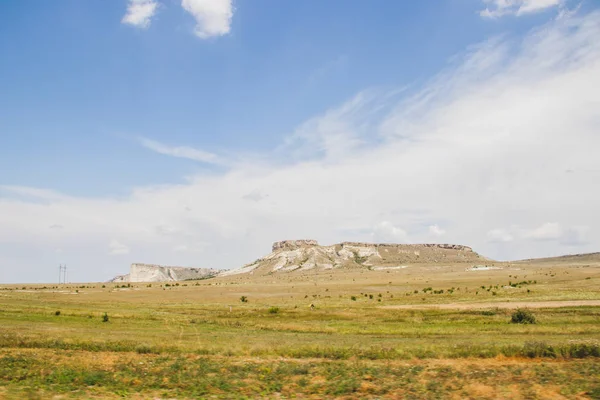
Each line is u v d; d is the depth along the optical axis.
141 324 53.38
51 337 36.06
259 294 133.88
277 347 31.23
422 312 60.69
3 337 34.84
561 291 94.75
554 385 21.05
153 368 25.16
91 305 82.94
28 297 107.38
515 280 164.50
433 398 19.39
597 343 30.41
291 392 20.53
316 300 104.75
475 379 22.52
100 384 21.70
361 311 64.31
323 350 30.02
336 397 19.77
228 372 24.39
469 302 78.94
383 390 20.67
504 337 38.94
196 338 39.09
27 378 22.58
